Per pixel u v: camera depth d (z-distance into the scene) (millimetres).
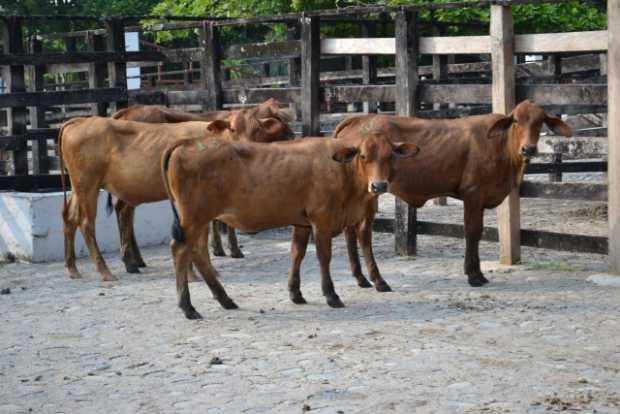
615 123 10094
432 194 10617
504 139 10320
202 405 6543
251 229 9234
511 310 9055
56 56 13906
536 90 11008
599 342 7867
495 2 10891
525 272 10883
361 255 12250
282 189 8977
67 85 20922
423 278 10727
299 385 6895
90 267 11867
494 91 11086
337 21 17469
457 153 10375
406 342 7961
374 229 12609
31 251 12172
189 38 34000
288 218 9141
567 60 16484
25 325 8906
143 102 14781
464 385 6797
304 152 9070
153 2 34438
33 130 13750
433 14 19406
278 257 12312
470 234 10320
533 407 6328
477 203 10383
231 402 6578
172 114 12414
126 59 14664
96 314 9289
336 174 9070
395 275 10938
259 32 28609
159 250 13039
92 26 33906
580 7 19375
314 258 12133
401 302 9508
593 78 16016
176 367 7438
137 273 11422
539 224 14352
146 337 8375
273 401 6574
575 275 10633
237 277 11047
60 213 12391
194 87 19375
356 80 20172
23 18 13891
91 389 6961
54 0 35312
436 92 11852
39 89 17531
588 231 13594
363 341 8023
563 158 19406
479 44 11383
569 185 10969
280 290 10234
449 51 11680
